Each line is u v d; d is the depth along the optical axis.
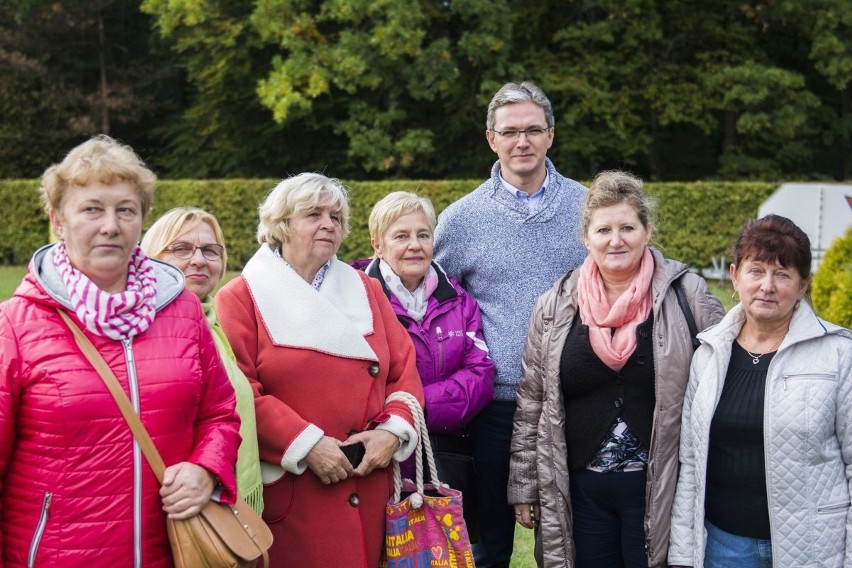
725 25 19.69
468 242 3.69
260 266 2.98
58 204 2.21
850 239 6.16
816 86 20.77
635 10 18.39
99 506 2.13
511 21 18.28
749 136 19.88
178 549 2.21
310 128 19.88
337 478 2.80
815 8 18.34
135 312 2.21
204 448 2.32
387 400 3.02
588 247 3.08
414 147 18.17
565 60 19.25
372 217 3.54
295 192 2.93
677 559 2.84
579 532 3.13
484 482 3.65
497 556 3.70
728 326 2.81
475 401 3.32
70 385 2.11
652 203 3.09
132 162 2.24
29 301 2.18
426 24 18.12
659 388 2.92
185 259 2.92
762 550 2.69
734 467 2.71
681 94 19.00
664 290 2.99
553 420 3.10
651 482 2.94
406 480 3.12
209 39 18.45
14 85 21.44
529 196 3.70
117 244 2.20
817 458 2.61
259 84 17.50
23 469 2.12
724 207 15.62
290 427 2.75
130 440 2.16
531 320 3.24
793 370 2.65
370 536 2.93
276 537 2.85
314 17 18.22
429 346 3.37
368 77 17.30
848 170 20.94
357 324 2.98
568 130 18.84
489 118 3.75
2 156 21.66
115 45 22.62
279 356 2.85
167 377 2.23
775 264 2.63
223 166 21.38
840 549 2.62
